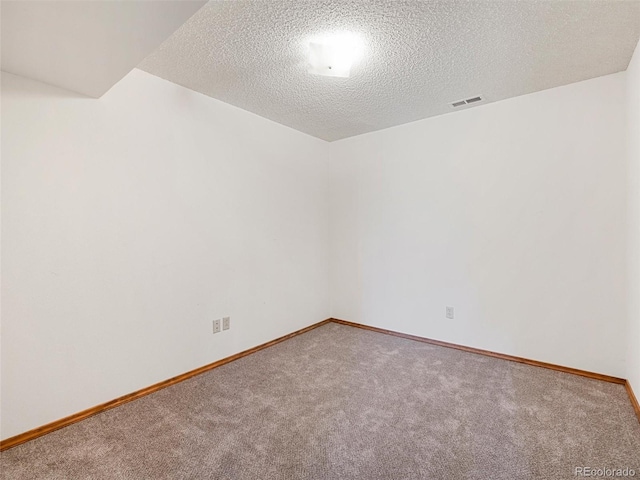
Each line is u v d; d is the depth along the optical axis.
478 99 2.83
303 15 1.70
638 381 2.03
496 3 1.63
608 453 1.66
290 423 1.95
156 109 2.39
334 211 4.08
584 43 1.99
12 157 1.77
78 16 1.27
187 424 1.95
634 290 2.13
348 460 1.64
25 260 1.82
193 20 1.73
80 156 2.02
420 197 3.38
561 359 2.66
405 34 1.88
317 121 3.36
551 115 2.65
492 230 2.96
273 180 3.36
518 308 2.85
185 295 2.59
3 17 1.27
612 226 2.43
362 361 2.88
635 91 2.08
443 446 1.74
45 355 1.90
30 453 1.71
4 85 1.74
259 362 2.88
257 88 2.59
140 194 2.31
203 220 2.72
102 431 1.89
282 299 3.47
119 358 2.21
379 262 3.71
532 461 1.61
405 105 2.95
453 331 3.21
